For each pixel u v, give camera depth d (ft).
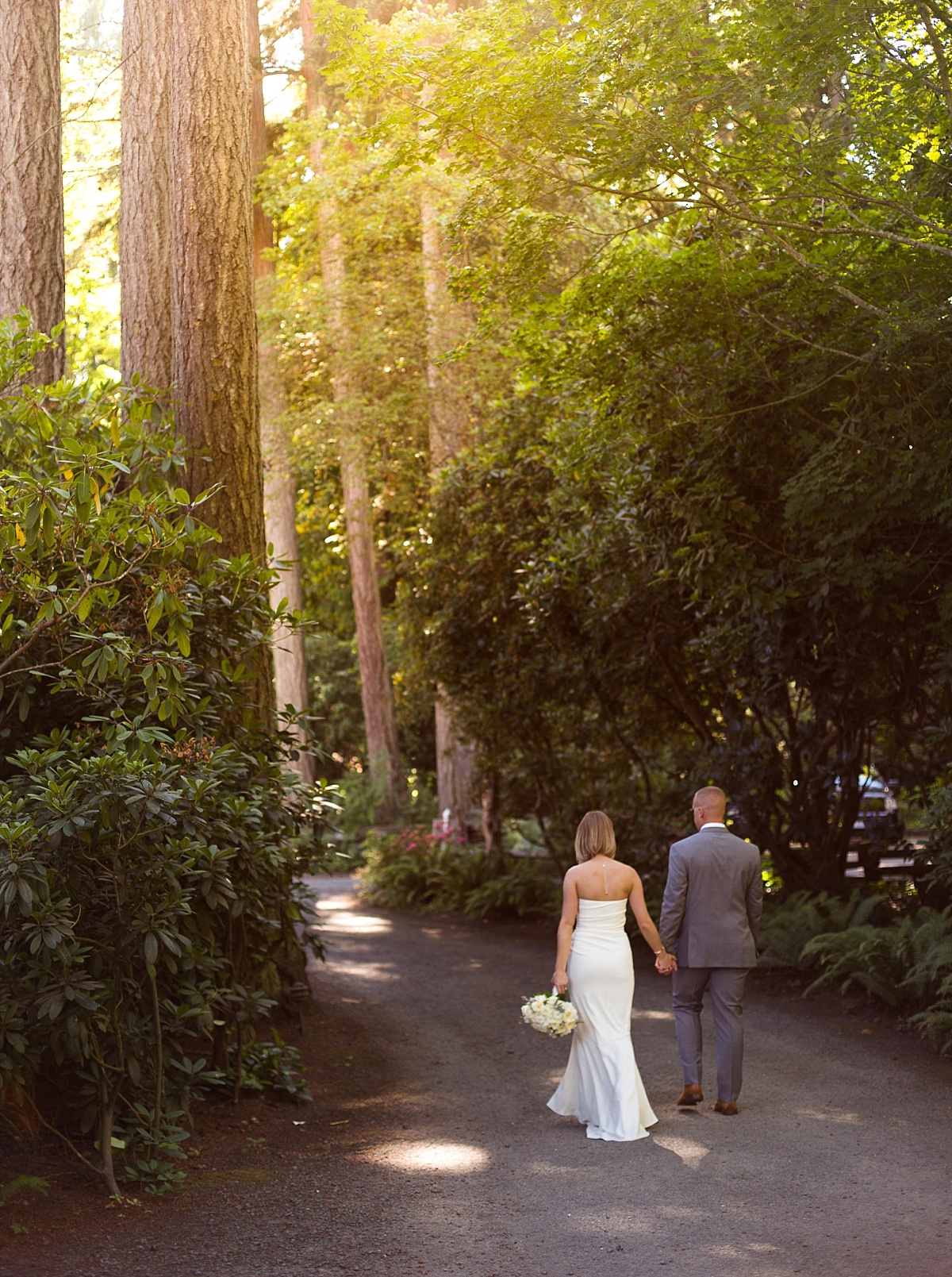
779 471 29.55
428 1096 21.97
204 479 25.62
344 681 102.89
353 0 46.03
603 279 27.25
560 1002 18.70
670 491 31.65
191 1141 18.51
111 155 46.57
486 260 28.30
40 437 20.53
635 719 43.93
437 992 33.04
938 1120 18.60
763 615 30.73
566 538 38.86
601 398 30.66
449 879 52.26
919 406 24.02
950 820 26.86
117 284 64.39
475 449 47.52
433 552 49.16
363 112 54.80
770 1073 22.20
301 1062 24.32
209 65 25.99
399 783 81.76
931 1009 24.30
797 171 23.67
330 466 81.51
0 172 26.53
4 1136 16.88
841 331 25.61
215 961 18.57
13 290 26.40
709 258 26.45
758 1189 15.55
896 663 31.58
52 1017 14.89
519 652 44.75
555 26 23.59
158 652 18.49
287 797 23.81
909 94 22.93
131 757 17.22
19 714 19.49
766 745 34.83
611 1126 18.42
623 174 23.84
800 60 21.71
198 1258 13.55
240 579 21.79
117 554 18.60
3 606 17.24
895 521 25.93
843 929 30.66
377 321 62.28
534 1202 15.46
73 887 16.37
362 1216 15.08
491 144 24.85
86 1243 13.91
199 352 25.76
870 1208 14.60
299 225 66.64
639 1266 13.07
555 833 48.85
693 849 19.79
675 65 22.38
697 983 20.02
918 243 22.34
